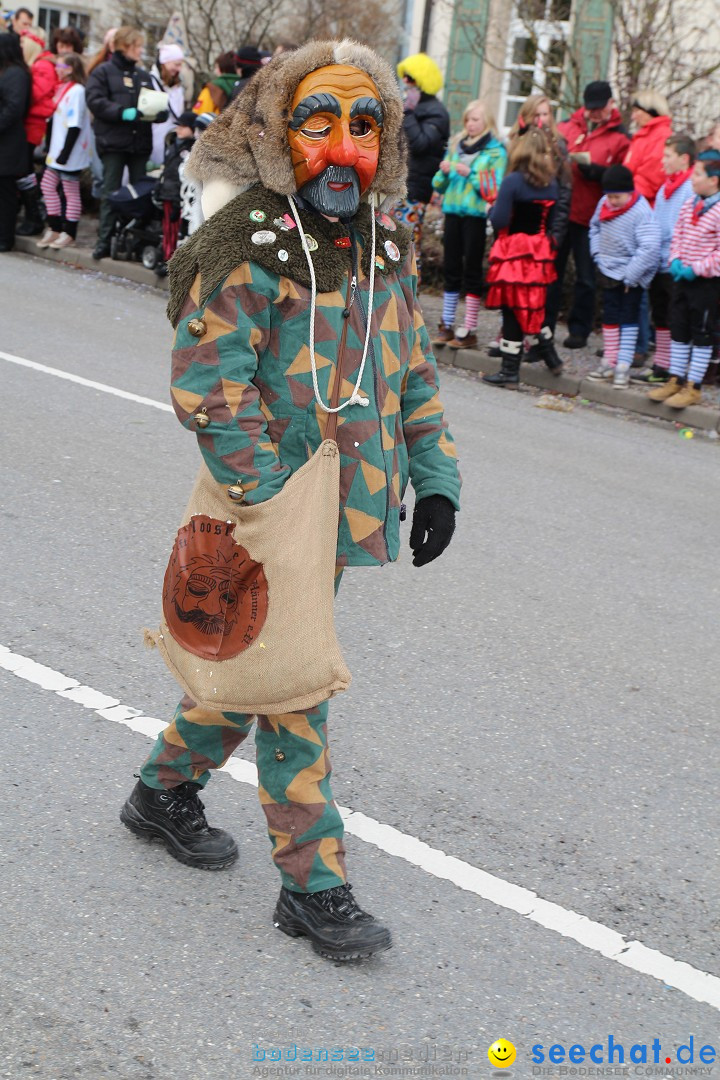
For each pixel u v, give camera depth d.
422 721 4.09
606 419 9.00
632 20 13.34
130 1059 2.50
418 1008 2.74
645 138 9.73
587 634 4.96
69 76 12.33
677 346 8.97
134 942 2.86
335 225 2.75
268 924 2.96
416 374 2.99
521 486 6.98
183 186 10.19
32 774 3.52
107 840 3.25
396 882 3.20
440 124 10.45
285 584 2.65
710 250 8.59
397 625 4.85
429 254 12.48
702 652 4.91
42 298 10.74
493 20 16.41
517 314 9.24
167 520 5.63
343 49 2.71
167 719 3.90
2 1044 2.50
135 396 7.73
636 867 3.39
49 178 12.63
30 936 2.84
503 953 2.96
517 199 9.02
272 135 2.66
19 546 5.16
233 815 3.41
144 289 11.78
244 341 2.65
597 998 2.84
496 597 5.25
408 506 6.53
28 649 4.27
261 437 2.67
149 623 4.58
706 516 6.80
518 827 3.52
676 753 4.06
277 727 2.79
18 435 6.66
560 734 4.10
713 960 3.02
